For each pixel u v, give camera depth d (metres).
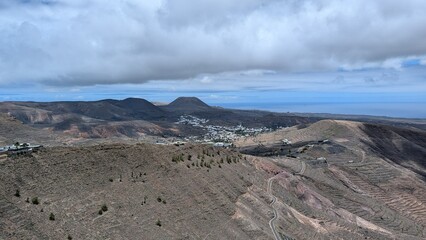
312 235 120.31
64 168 83.06
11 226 61.09
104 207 79.06
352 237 130.75
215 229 95.81
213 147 151.25
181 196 99.69
